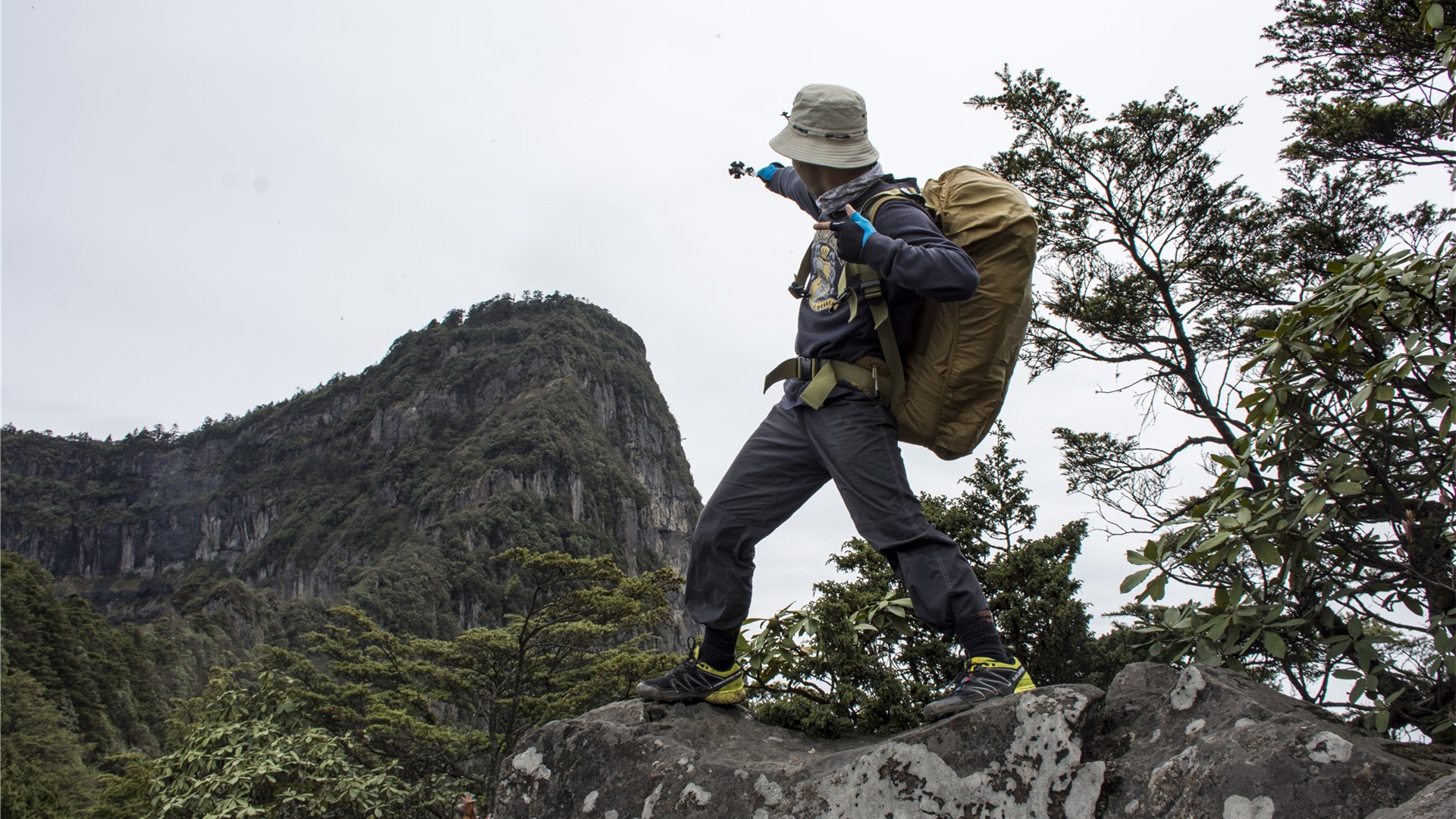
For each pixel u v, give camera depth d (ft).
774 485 8.46
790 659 11.10
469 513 485.56
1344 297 9.01
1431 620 8.30
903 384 7.82
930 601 7.73
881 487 7.82
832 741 9.23
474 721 80.18
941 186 7.93
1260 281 39.88
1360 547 9.64
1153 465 39.55
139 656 249.75
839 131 8.11
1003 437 23.88
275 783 38.29
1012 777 6.81
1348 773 5.91
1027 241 7.31
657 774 8.00
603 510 576.61
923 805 6.92
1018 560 20.99
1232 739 6.33
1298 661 10.39
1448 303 8.72
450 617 386.93
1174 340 41.63
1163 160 40.70
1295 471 9.52
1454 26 11.68
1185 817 6.26
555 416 620.90
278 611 406.82
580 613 77.25
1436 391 8.41
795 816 7.30
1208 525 9.23
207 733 37.29
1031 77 41.70
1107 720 7.06
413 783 65.57
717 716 8.94
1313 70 37.81
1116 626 21.12
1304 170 39.11
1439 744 7.48
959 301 7.17
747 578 8.73
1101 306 41.14
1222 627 8.54
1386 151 37.27
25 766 118.11
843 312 7.94
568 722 8.70
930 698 11.88
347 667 76.59
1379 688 9.23
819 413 8.09
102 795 91.66
